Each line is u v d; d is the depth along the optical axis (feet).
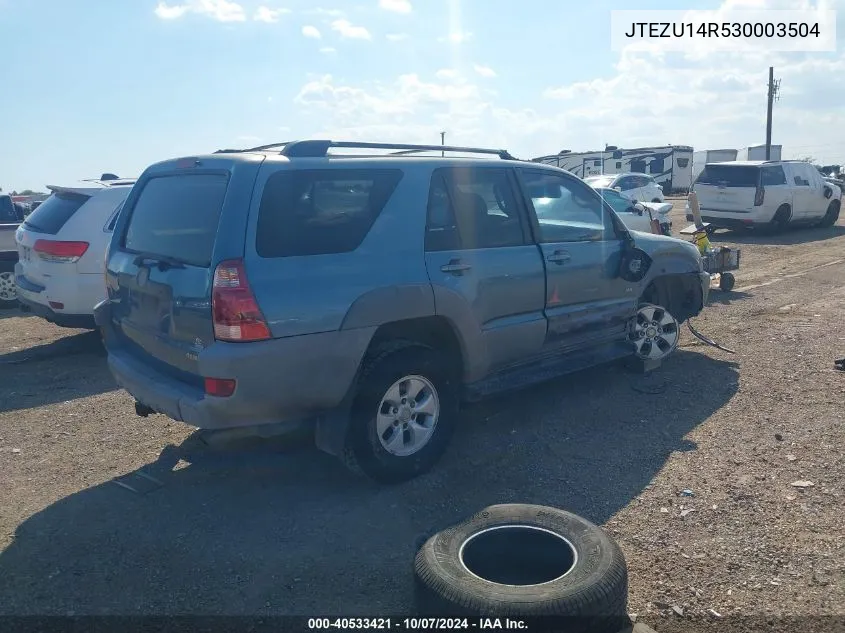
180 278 13.56
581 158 131.03
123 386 15.47
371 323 14.02
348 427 14.08
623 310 20.04
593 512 13.70
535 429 17.87
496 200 17.01
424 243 15.15
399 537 13.01
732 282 35.55
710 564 11.93
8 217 39.06
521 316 17.19
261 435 13.55
